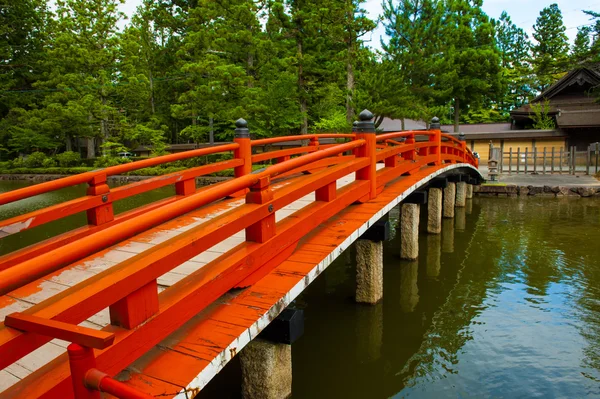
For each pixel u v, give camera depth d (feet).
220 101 73.61
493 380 13.80
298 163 11.24
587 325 17.58
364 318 18.26
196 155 17.43
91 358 5.03
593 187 49.52
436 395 13.03
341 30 59.47
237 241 13.32
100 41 87.92
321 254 11.93
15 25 101.04
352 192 15.53
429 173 24.94
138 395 4.66
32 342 5.50
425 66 69.31
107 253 12.87
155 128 95.66
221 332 8.31
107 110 82.99
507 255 27.81
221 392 12.51
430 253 28.48
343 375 14.14
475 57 85.61
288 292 9.83
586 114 79.46
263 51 70.49
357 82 61.11
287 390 11.18
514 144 85.40
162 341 8.05
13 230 11.50
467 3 94.53
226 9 72.33
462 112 122.21
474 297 20.88
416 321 18.19
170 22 88.28
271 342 10.38
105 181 14.38
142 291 7.04
